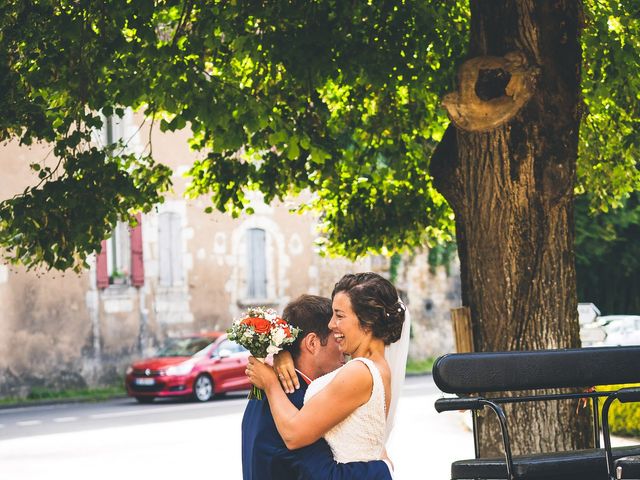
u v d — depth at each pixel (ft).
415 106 36.14
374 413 13.43
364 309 13.69
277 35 29.66
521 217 24.39
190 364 79.00
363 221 36.68
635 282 121.70
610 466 16.55
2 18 28.78
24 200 30.78
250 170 34.88
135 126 94.17
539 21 24.38
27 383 86.38
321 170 33.96
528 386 17.54
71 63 28.45
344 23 30.30
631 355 18.29
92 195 31.01
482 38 24.98
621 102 34.47
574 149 24.64
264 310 13.98
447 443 49.73
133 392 79.56
